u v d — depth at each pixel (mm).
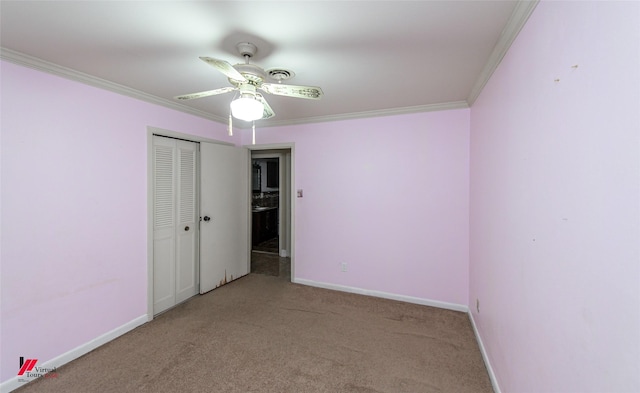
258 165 7402
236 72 1598
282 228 5434
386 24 1557
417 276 3322
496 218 1962
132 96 2684
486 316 2252
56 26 1592
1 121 1879
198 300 3391
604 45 824
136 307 2758
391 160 3402
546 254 1204
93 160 2391
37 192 2047
